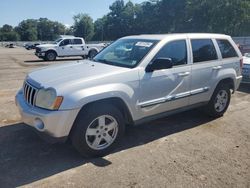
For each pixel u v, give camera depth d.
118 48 5.30
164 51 4.89
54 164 4.00
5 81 10.58
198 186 3.54
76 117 3.90
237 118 6.18
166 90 4.87
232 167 4.03
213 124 5.77
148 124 5.68
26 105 4.16
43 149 4.44
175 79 4.97
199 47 5.54
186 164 4.07
